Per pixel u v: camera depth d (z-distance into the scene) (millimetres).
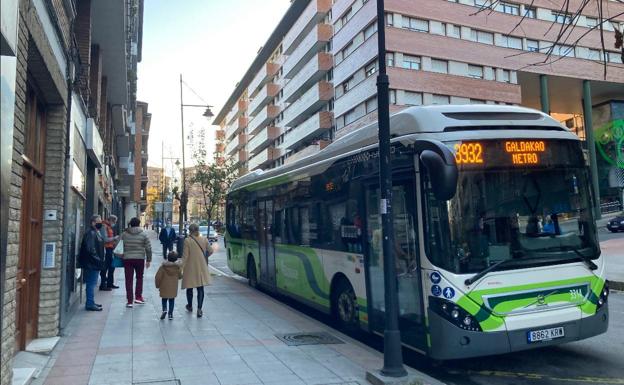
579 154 6555
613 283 13781
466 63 38094
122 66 17344
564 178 6371
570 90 47156
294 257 10477
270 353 6809
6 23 3818
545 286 5930
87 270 10062
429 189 6000
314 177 9570
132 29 21078
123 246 10656
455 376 6312
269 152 64938
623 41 5859
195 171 42312
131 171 37781
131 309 10289
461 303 5633
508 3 39719
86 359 6492
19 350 6625
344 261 8250
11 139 4184
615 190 44656
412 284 6262
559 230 6195
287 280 10898
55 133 7809
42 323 7387
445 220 5793
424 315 6000
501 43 39406
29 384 5453
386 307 5738
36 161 7324
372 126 7770
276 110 65188
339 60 42156
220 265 24297
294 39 53688
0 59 3887
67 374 5855
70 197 8633
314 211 9539
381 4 6105
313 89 47812
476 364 6785
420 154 6098
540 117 6660
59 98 7590
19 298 6641
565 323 5941
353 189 7973
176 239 24656
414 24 36656
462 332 5594
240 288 13875
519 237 5980
